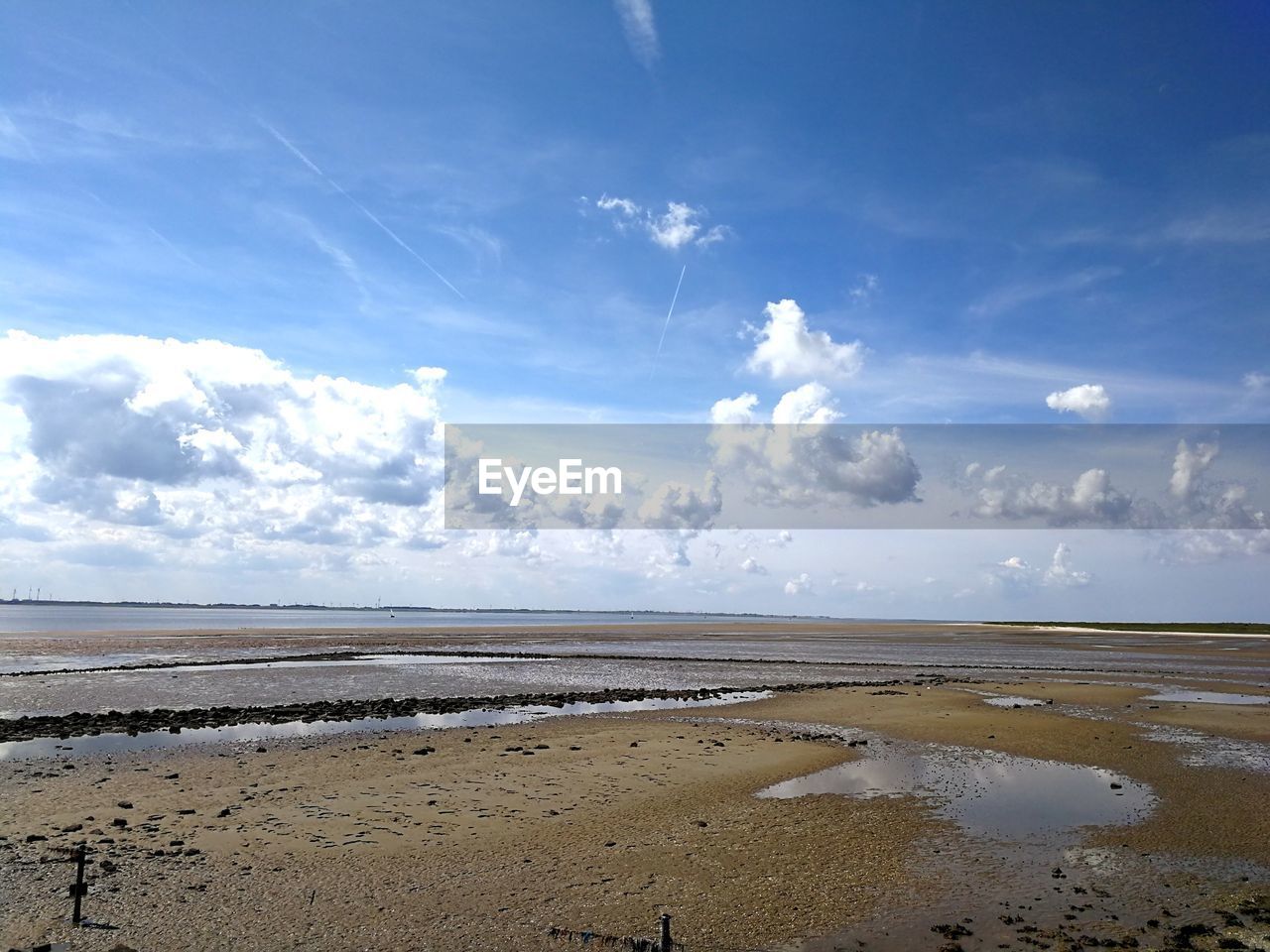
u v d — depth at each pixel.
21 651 60.34
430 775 20.44
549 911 12.05
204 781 19.62
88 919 11.45
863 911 12.28
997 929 11.70
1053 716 32.34
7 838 15.04
